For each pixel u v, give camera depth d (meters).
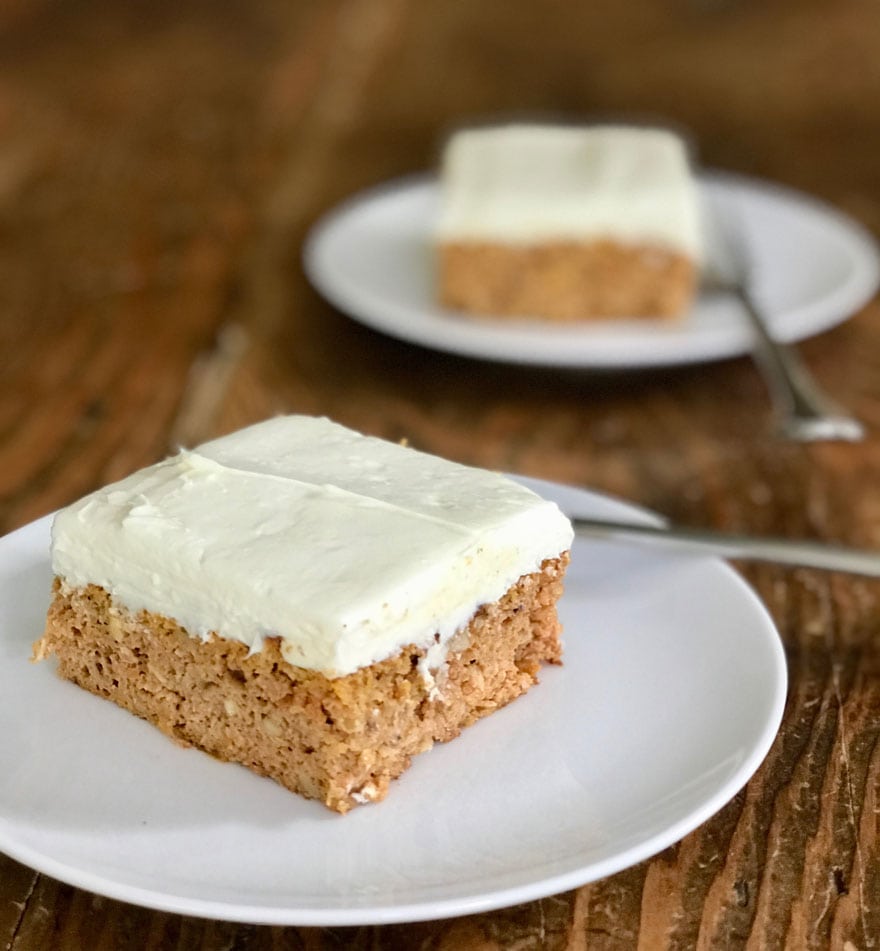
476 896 0.17
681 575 0.25
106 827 0.19
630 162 0.42
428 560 0.20
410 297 0.39
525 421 0.35
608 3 0.77
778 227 0.44
